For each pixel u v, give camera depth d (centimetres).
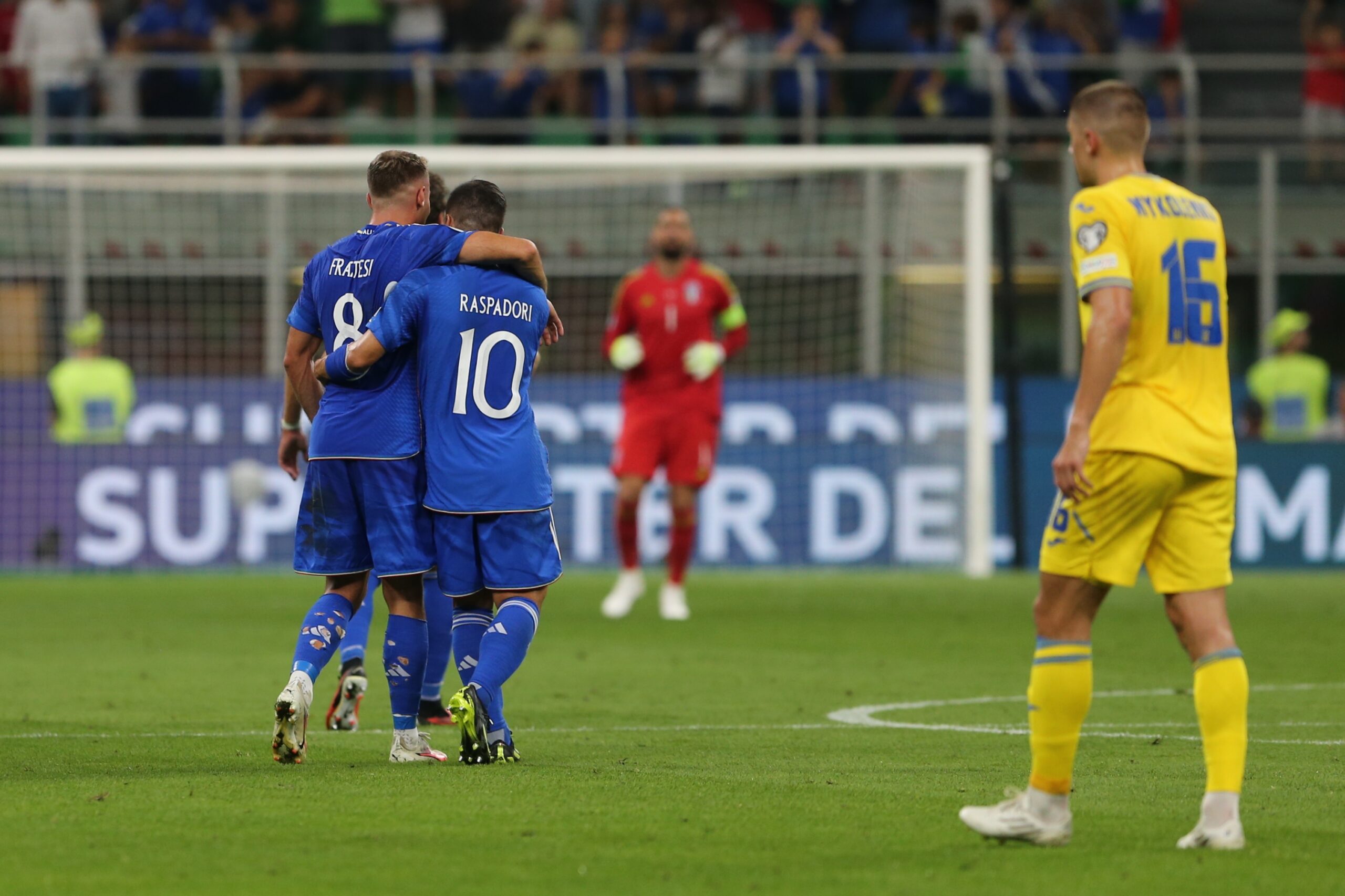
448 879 1289
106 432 5759
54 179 5616
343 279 1891
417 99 7000
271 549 5819
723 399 5903
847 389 5928
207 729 2241
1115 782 1809
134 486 5775
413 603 1919
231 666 3095
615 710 2486
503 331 1883
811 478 5891
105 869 1319
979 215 5462
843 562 5884
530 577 1880
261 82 6856
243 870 1319
